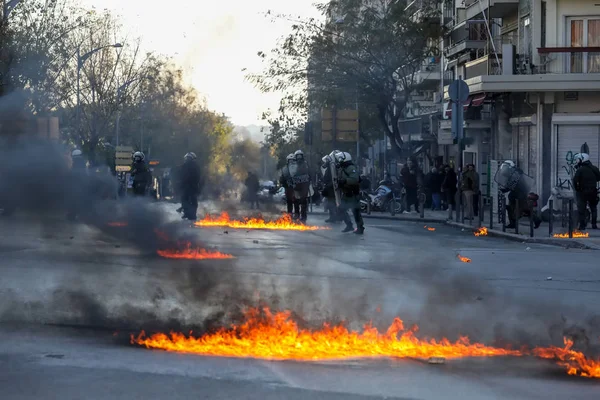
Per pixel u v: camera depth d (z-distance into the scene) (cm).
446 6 6078
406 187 4841
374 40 5597
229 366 888
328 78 5641
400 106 5844
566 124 4169
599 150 4150
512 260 2102
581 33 4200
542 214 3778
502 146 4759
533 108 4253
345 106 5759
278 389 804
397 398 788
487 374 895
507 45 4312
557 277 1759
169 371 862
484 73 4638
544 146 4191
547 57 4191
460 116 3731
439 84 7200
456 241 2761
